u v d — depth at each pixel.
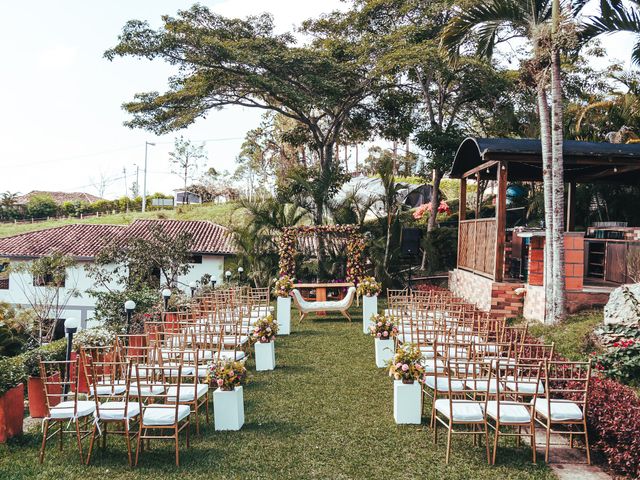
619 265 10.20
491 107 19.77
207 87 17.62
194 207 40.47
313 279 17.11
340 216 17.22
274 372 7.75
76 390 4.77
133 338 7.80
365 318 10.89
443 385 5.48
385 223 17.00
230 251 21.39
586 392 4.65
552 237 8.96
